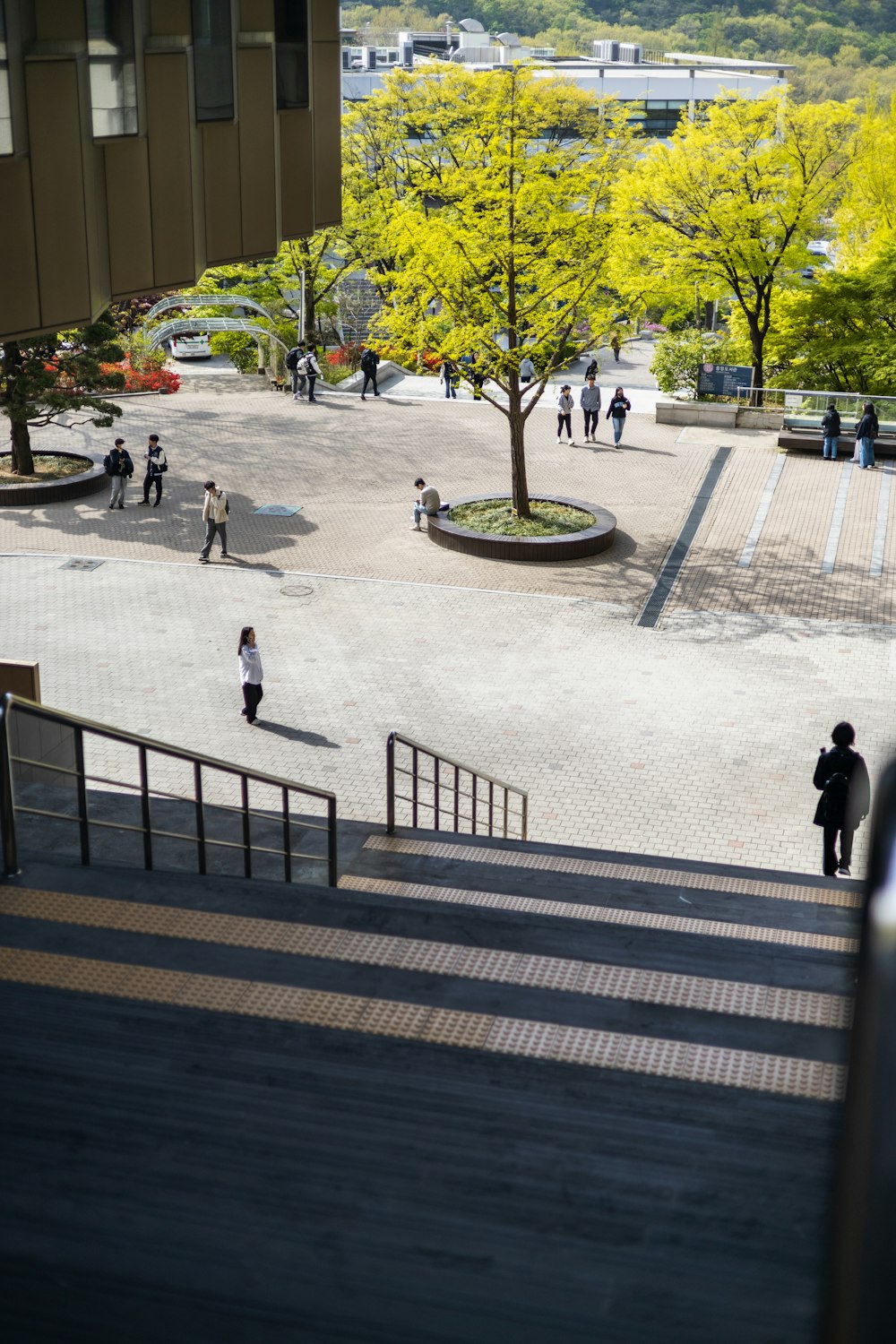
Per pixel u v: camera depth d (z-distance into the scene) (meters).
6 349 26.80
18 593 21.92
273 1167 4.12
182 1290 3.55
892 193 38.72
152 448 26.66
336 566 23.73
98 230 12.95
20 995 5.19
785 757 16.52
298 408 36.69
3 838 6.60
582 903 8.70
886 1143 0.74
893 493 28.44
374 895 6.58
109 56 12.47
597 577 23.36
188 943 5.83
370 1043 4.90
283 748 16.48
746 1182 4.06
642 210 35.50
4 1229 3.82
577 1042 4.94
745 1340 3.34
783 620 21.31
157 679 18.55
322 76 16.27
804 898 9.53
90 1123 4.37
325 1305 3.48
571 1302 3.49
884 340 35.28
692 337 39.88
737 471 30.30
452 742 16.78
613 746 16.72
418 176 25.42
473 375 25.48
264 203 15.42
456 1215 3.88
